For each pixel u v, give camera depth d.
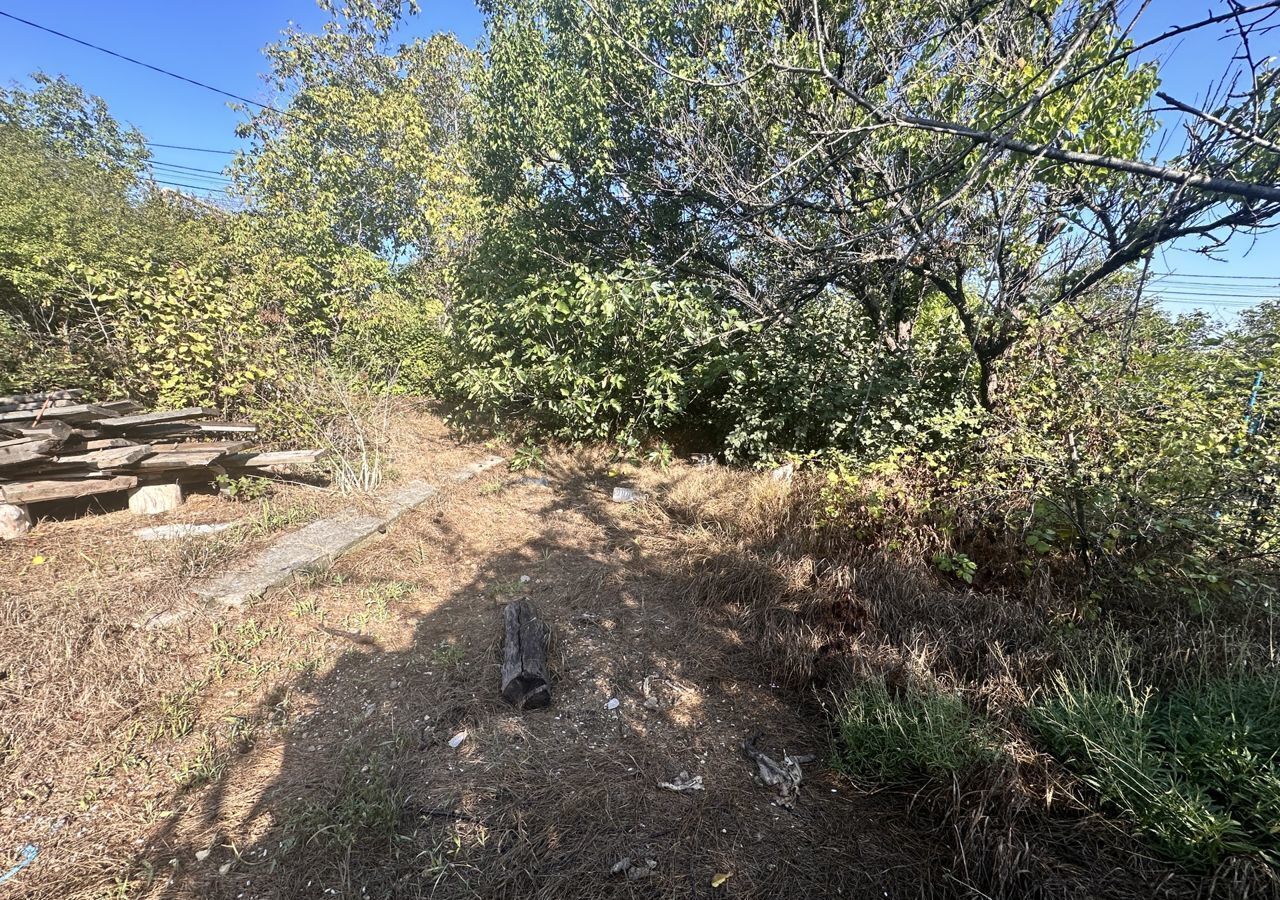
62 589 2.88
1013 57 3.26
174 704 2.27
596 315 5.56
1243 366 3.34
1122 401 3.40
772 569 3.37
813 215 4.98
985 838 1.71
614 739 2.25
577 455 6.46
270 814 1.84
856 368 5.19
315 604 3.13
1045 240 4.41
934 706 2.11
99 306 5.46
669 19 5.34
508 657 2.54
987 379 4.69
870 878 1.69
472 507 4.91
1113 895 1.58
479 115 7.33
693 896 1.63
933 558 3.38
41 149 9.00
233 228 9.42
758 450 5.73
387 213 10.63
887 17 3.79
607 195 6.38
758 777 2.09
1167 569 2.90
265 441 5.37
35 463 3.64
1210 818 1.60
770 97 4.56
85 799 1.85
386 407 6.40
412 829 1.79
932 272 4.46
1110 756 1.82
